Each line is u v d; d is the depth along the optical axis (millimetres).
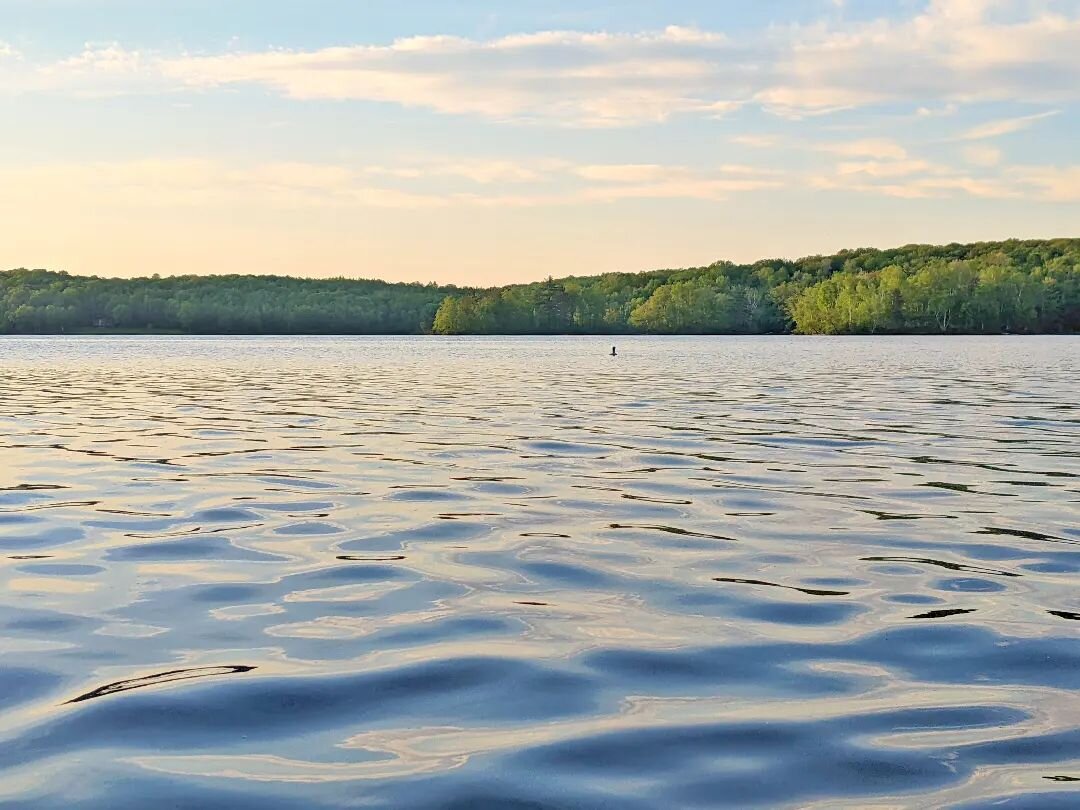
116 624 7449
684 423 23047
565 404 28859
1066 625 7512
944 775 5008
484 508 12297
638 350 92812
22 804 4656
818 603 8109
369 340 154625
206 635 7191
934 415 24828
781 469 15633
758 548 10094
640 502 12727
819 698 6039
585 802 4719
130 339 159125
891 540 10484
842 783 4922
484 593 8383
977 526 11195
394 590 8461
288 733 5496
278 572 9062
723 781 4941
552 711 5828
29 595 8258
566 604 8062
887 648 6980
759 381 40812
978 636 7238
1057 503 12656
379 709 5840
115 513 11969
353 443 19188
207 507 12367
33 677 6312
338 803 4691
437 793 4797
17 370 52750
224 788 4832
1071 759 5188
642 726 5605
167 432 21344
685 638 7188
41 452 17891
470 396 32469
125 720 5641
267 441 19578
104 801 4688
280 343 129250
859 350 87875
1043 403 28562
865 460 16656
